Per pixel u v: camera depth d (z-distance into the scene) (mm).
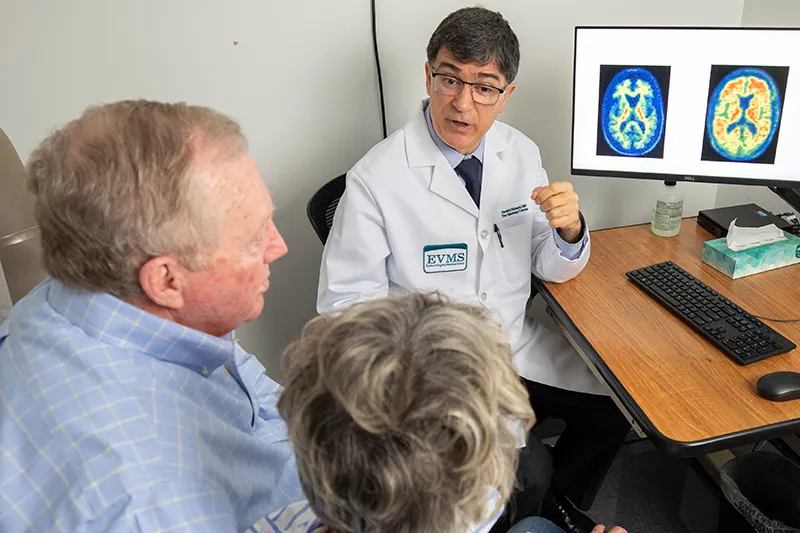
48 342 674
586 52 1468
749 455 1514
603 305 1339
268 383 986
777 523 1347
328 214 1531
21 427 644
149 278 646
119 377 661
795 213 1674
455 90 1291
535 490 1327
